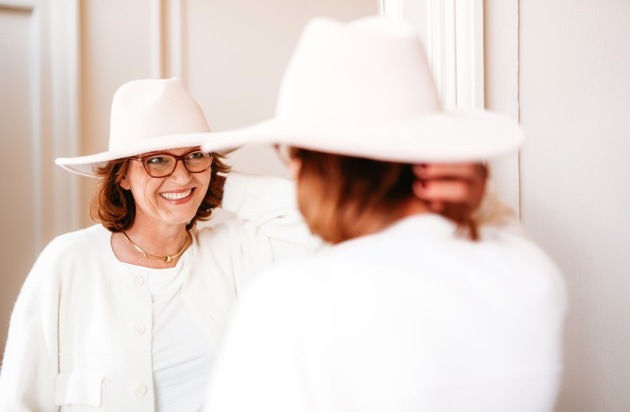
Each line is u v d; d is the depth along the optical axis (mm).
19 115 2301
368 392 567
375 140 581
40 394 1243
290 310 587
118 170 1309
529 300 619
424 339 569
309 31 654
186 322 1339
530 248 704
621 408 1516
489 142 607
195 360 1338
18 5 2244
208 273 1386
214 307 1357
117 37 2381
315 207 652
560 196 1448
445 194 625
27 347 1231
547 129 1432
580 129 1450
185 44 2479
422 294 581
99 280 1291
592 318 1484
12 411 1198
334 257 617
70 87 2314
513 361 598
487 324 590
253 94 2586
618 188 1480
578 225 1464
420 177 629
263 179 1466
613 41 1461
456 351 577
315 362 572
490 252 653
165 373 1314
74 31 2297
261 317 600
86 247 1318
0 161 2283
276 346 584
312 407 569
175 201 1293
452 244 636
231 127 2566
